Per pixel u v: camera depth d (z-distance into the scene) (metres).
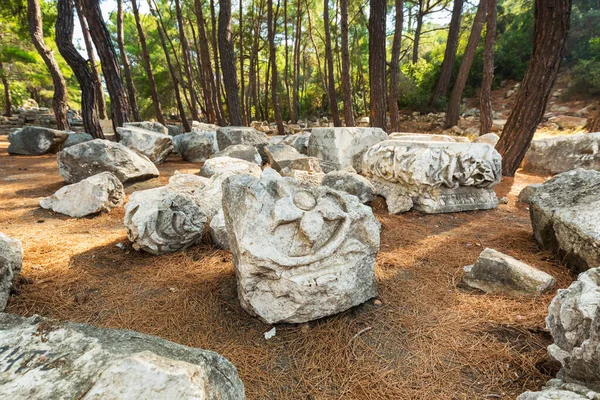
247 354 1.85
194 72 22.34
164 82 19.81
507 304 2.29
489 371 1.75
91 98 8.95
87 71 8.73
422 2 17.72
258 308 2.06
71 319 2.08
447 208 4.31
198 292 2.43
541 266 2.82
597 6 14.24
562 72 13.97
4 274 2.16
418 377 1.71
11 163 7.34
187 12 16.83
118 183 4.39
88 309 2.20
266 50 20.55
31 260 2.80
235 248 2.18
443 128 12.96
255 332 2.03
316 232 2.05
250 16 18.27
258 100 21.39
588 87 11.85
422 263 2.94
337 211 2.14
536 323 2.08
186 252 3.10
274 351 1.88
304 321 2.07
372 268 2.31
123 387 0.90
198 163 7.84
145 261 2.90
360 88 19.78
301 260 2.00
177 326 2.06
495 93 15.41
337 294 2.08
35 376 0.97
